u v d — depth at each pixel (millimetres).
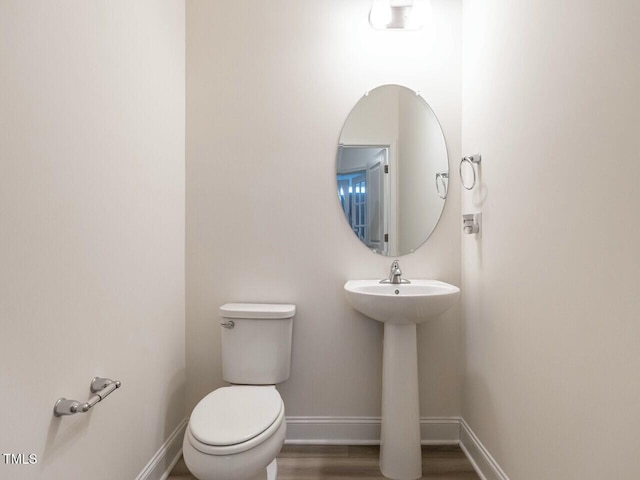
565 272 1117
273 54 2021
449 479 1719
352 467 1812
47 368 988
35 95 944
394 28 1992
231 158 2025
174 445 1859
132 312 1448
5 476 856
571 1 1085
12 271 876
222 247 2025
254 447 1298
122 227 1373
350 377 2033
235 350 1843
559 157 1145
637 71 847
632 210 865
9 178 866
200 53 2020
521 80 1379
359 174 2027
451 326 2027
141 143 1523
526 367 1343
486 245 1694
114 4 1314
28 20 920
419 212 2037
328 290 2029
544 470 1229
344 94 2027
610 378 938
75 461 1100
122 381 1372
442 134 2033
